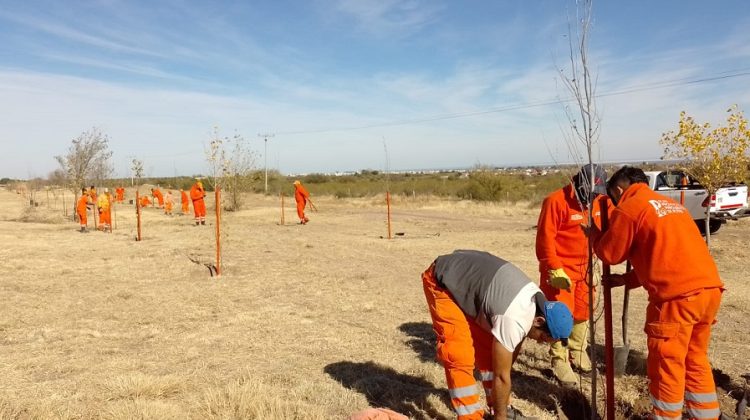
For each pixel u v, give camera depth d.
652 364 3.76
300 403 4.58
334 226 21.84
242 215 28.19
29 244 16.12
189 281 10.33
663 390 3.69
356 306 8.27
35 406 4.51
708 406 3.79
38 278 10.63
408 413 4.48
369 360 5.77
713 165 10.81
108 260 12.91
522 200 33.00
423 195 39.38
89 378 5.23
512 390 5.00
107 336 6.78
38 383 5.12
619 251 3.80
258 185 55.59
